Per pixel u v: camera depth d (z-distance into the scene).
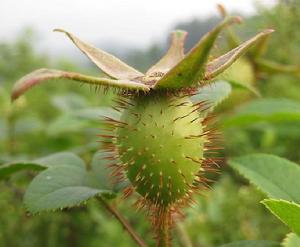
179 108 0.07
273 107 0.12
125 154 0.07
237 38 0.12
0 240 0.13
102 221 0.14
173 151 0.06
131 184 0.07
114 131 0.07
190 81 0.06
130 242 0.14
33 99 0.19
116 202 0.08
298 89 0.16
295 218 0.06
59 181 0.08
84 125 0.14
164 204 0.07
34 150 0.16
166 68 0.07
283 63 0.15
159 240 0.07
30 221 0.14
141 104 0.07
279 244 0.07
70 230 0.14
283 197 0.08
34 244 0.14
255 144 0.16
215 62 0.07
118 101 0.07
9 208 0.13
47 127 0.16
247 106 0.12
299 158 0.15
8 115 0.16
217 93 0.08
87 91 0.20
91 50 0.07
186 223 0.12
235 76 0.13
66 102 0.15
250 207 0.13
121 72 0.07
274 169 0.08
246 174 0.08
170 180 0.06
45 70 0.05
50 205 0.08
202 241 0.12
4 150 0.16
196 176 0.07
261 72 0.13
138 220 0.13
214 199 0.13
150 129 0.06
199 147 0.07
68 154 0.09
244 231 0.12
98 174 0.08
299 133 0.15
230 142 0.15
